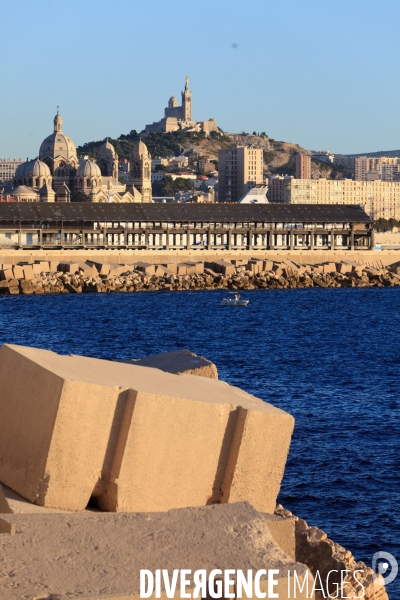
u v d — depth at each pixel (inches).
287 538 538.0
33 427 546.3
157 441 552.1
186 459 566.9
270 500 603.5
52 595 382.3
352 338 4222.4
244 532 455.8
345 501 1392.7
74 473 539.2
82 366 591.2
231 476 585.6
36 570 406.0
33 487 540.4
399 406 2237.9
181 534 449.4
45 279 7170.3
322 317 5413.4
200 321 5039.4
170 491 564.1
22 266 7185.0
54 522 456.8
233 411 588.4
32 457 544.4
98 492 553.3
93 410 538.6
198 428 569.0
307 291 7657.5
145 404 544.1
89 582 398.0
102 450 546.3
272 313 5644.7
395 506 1366.9
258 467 593.9
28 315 5226.4
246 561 429.1
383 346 3853.3
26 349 596.1
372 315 5585.6
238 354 3467.0
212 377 771.4
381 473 1558.8
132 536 445.1
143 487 552.1
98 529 450.3
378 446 1768.0
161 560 422.6
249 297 6934.1
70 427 532.7
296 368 3014.3
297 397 2370.8
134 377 595.8
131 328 4589.1
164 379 621.3
